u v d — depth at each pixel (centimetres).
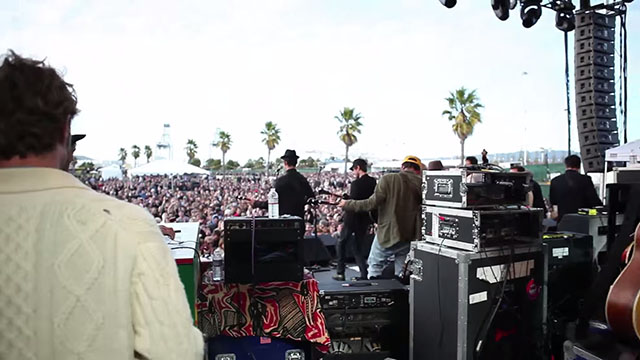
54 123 91
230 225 248
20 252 83
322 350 263
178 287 94
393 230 383
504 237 274
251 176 4653
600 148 581
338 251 430
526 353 286
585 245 331
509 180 283
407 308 312
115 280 86
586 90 584
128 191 2283
